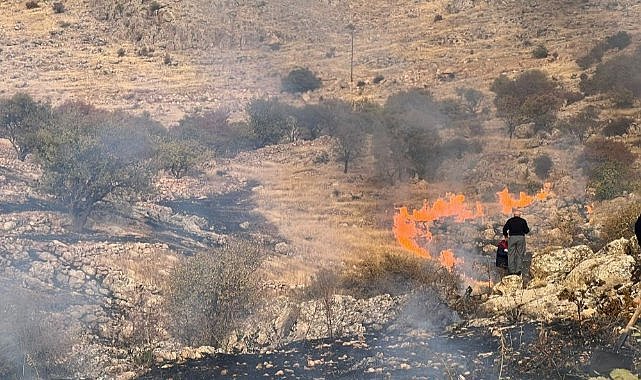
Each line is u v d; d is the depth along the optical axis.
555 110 59.84
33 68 97.69
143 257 25.39
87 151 30.27
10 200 33.03
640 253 11.48
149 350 11.30
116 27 116.25
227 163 59.34
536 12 109.44
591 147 50.16
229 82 96.44
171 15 119.25
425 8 124.25
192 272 13.39
